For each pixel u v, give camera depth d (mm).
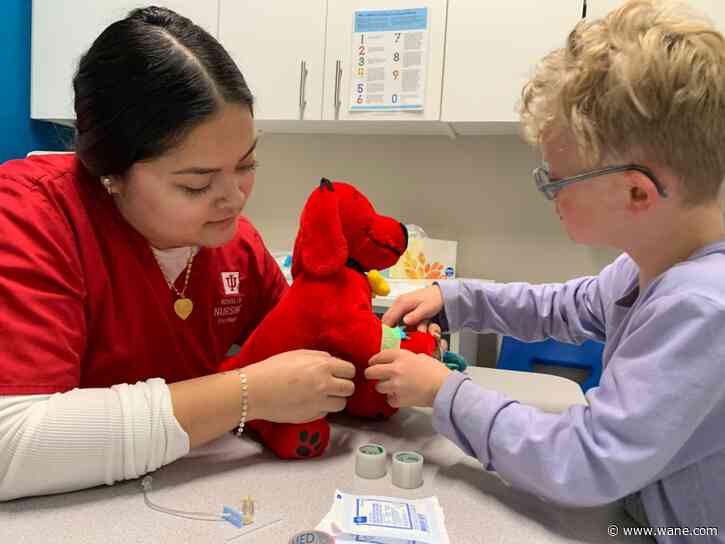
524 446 604
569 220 662
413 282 1981
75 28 2133
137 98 646
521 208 2100
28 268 654
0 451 570
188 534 537
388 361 736
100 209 771
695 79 563
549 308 1004
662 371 538
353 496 614
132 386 652
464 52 1758
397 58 1821
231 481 648
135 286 795
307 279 781
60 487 598
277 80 1943
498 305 1016
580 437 577
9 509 576
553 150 641
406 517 579
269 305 1049
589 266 2043
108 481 615
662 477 573
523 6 1698
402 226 856
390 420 866
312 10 1894
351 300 769
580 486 567
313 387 696
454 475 691
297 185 2350
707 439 561
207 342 929
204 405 650
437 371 704
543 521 598
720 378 528
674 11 605
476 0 1735
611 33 605
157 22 696
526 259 2105
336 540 534
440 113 1801
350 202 804
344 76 1882
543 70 662
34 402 596
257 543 524
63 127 2346
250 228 1064
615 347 690
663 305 560
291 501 604
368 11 1837
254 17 1947
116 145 675
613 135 584
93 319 759
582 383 1819
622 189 604
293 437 701
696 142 575
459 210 2166
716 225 625
